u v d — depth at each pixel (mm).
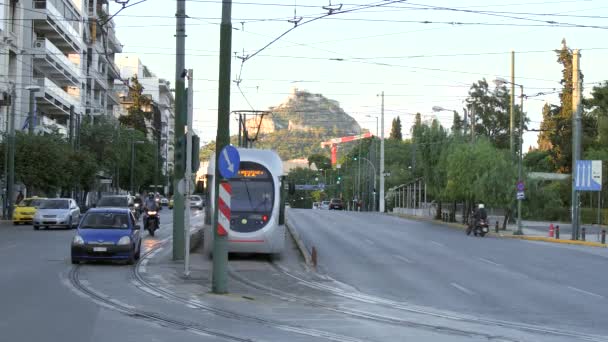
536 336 12469
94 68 89250
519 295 18375
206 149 142500
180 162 21547
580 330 13391
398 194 100188
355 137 194000
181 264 22797
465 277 22125
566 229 56625
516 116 99625
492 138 98812
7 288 16141
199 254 26578
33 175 53500
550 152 88625
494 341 11773
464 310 15766
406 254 29812
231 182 24891
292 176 182750
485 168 55312
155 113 129250
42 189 56219
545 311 15805
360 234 42156
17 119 61188
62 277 18516
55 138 58250
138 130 101750
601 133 71875
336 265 24953
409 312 15117
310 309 14906
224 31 16359
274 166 25328
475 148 57219
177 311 13758
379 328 12695
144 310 13680
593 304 16984
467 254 30594
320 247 32219
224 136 16609
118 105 118250
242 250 24656
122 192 100375
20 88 61281
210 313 13734
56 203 41938
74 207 42844
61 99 70500
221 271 16703
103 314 12977
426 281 20969
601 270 25203
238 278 20375
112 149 74875
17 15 61062
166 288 17250
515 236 46500
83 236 21719
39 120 63719
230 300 15711
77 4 81938
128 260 22234
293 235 34938
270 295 17109
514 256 30266
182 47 22906
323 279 20984
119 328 11633
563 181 75000
